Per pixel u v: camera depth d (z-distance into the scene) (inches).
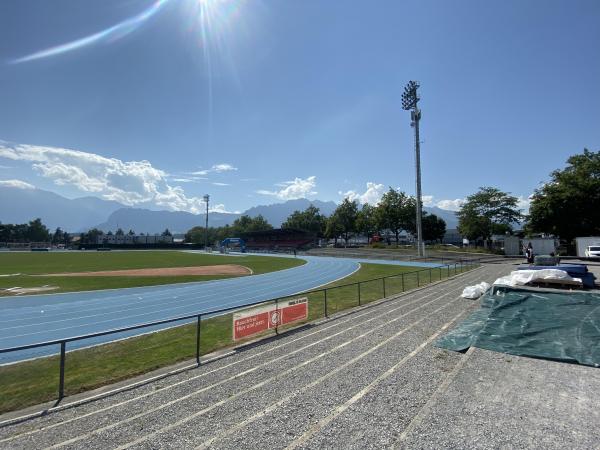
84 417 230.7
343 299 693.9
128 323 545.6
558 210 1839.3
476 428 190.5
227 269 1493.6
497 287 513.3
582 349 307.4
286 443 185.5
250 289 894.4
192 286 948.6
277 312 459.8
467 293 625.9
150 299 749.3
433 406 216.2
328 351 349.7
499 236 3009.4
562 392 234.5
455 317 476.1
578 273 693.3
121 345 420.2
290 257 2477.9
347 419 209.2
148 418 224.1
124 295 799.1
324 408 224.8
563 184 1887.3
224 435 197.3
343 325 463.2
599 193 1771.7
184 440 194.4
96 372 328.5
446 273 1132.5
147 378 301.1
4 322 548.4
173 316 592.4
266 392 255.4
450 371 282.0
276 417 215.8
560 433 185.2
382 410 219.0
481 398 226.5
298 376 284.7
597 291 621.3
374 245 2795.3
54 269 1465.3
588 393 232.8
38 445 197.6
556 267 721.6
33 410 246.1
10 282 1018.7
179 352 386.0
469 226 2378.2
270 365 316.8
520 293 483.8
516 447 172.9
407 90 2023.9
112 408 242.4
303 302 508.4
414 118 1871.3
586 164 1941.4
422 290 760.3
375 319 488.1
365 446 179.2
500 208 2333.9
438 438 181.3
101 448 191.0
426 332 404.8
